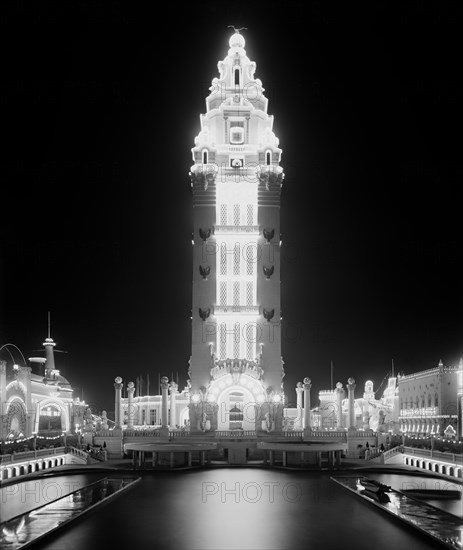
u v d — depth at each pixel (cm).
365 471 8125
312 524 4528
